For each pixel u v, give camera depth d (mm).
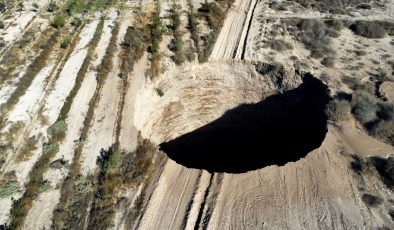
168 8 42438
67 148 26484
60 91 31172
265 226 22328
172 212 23078
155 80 32969
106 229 21859
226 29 39406
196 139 37781
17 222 21750
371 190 23984
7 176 24484
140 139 27531
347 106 29172
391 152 26156
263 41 37312
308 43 36844
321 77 32562
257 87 35125
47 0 43875
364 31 38375
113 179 24141
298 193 24047
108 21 40188
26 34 37781
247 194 24109
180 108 35156
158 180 24859
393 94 30562
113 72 33094
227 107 36531
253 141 37969
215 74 35438
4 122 28281
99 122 28500
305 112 33156
